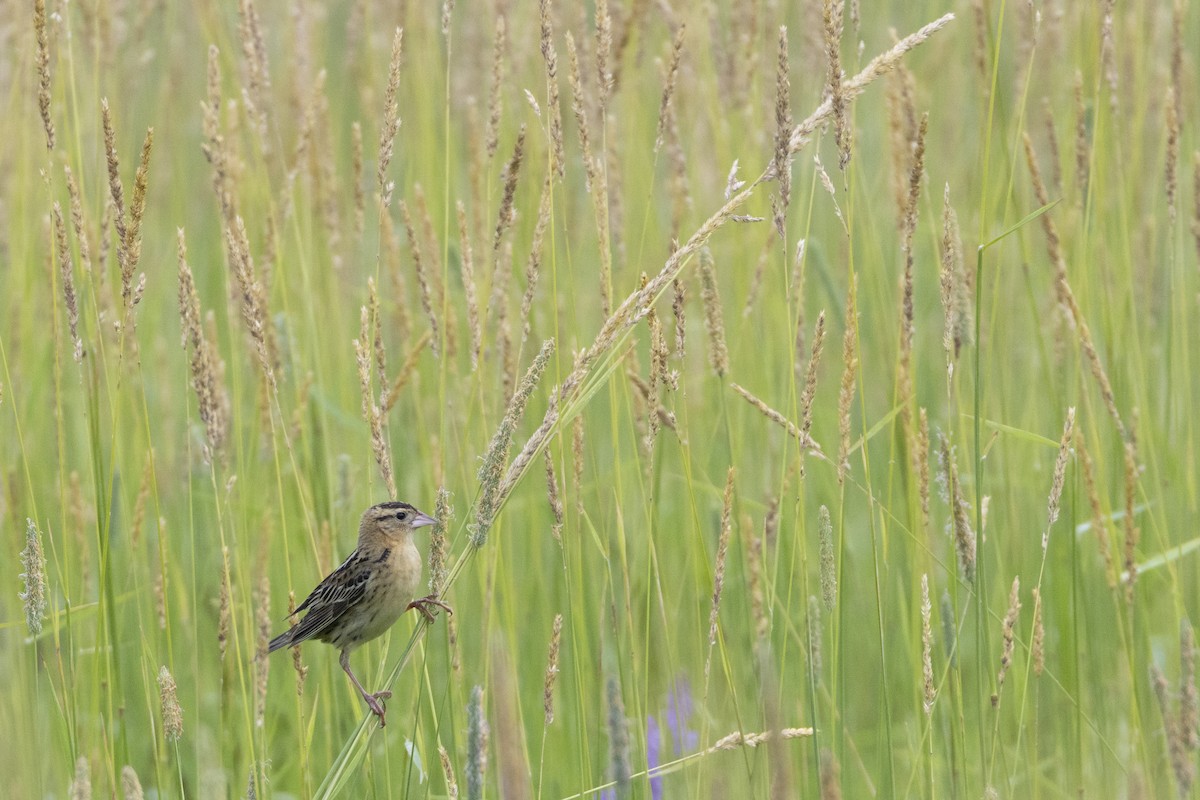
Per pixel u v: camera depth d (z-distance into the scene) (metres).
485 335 10.83
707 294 9.61
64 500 9.20
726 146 12.73
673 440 12.14
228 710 9.77
